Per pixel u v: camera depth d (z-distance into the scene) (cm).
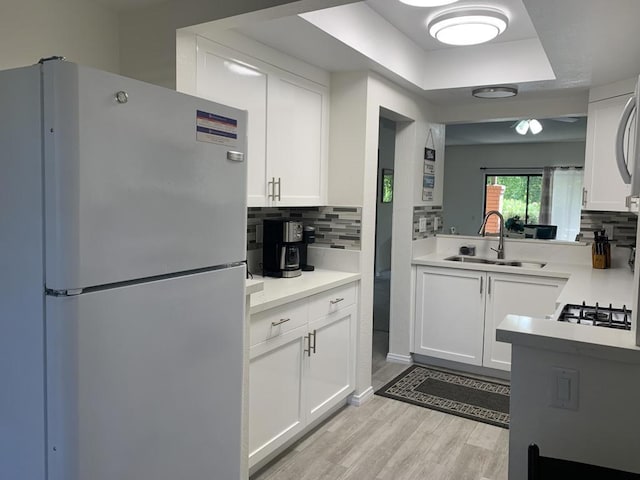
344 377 315
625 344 130
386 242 818
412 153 393
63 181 114
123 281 129
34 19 189
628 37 235
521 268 357
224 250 162
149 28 216
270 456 255
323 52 277
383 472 249
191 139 146
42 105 114
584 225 385
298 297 257
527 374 142
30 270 120
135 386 133
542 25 220
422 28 315
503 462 259
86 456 122
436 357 398
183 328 147
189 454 153
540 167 944
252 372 231
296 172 299
